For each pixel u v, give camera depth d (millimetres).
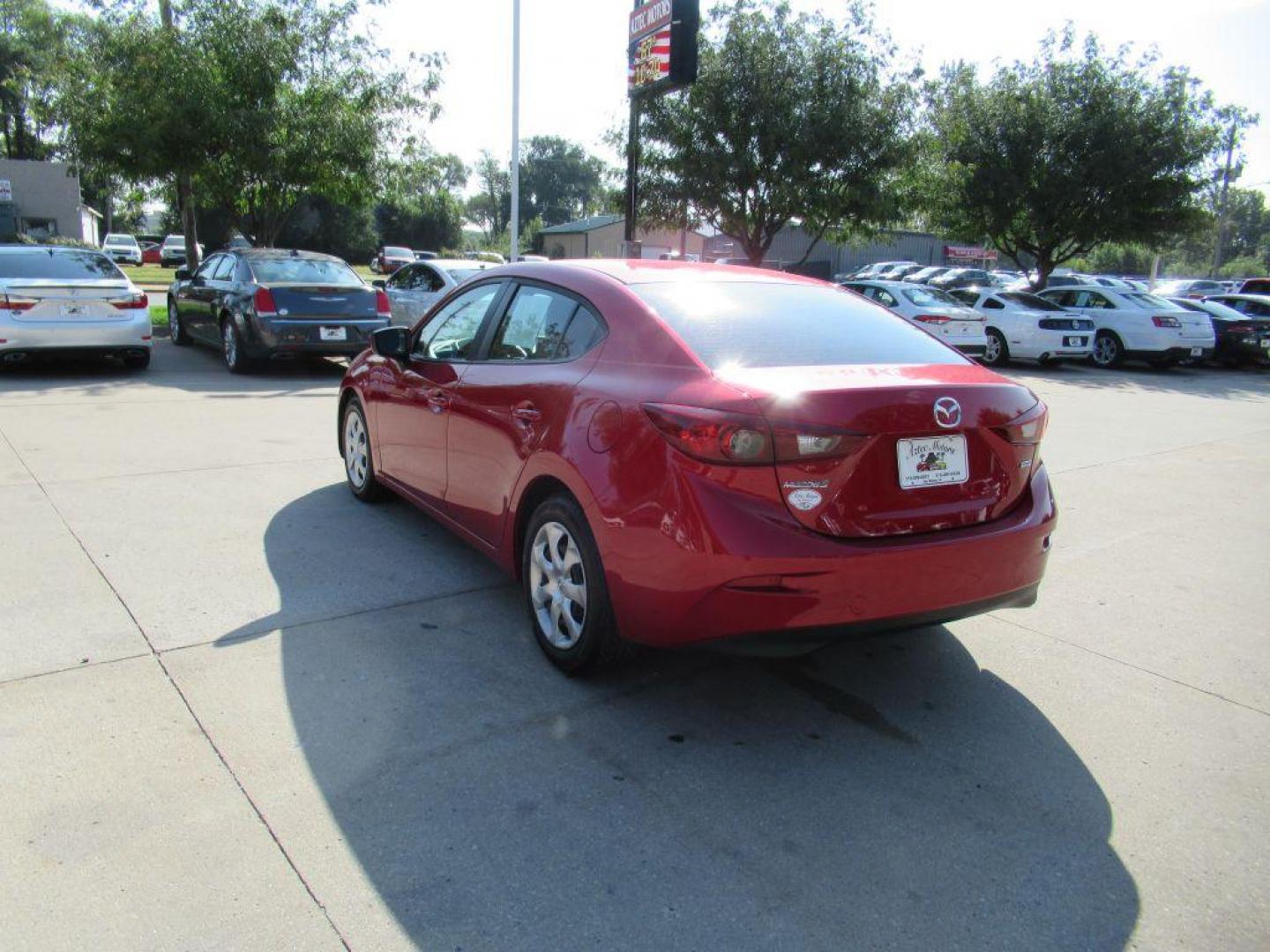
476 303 4508
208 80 13953
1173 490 7109
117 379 10445
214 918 2258
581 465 3275
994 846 2672
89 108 14344
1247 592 4832
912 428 3018
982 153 20594
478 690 3459
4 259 10227
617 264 4047
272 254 11422
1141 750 3229
